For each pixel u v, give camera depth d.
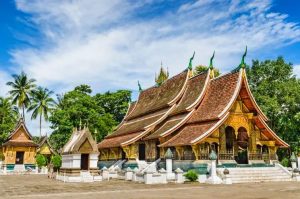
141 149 33.28
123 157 34.91
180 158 26.55
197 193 15.21
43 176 36.78
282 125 41.41
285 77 44.06
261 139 28.09
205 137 24.45
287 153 43.12
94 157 26.30
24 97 60.19
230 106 25.67
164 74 40.78
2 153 54.16
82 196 14.23
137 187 19.20
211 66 31.23
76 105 47.88
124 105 55.84
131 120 42.78
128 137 34.69
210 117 26.20
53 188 19.06
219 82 29.34
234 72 27.81
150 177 22.27
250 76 45.41
